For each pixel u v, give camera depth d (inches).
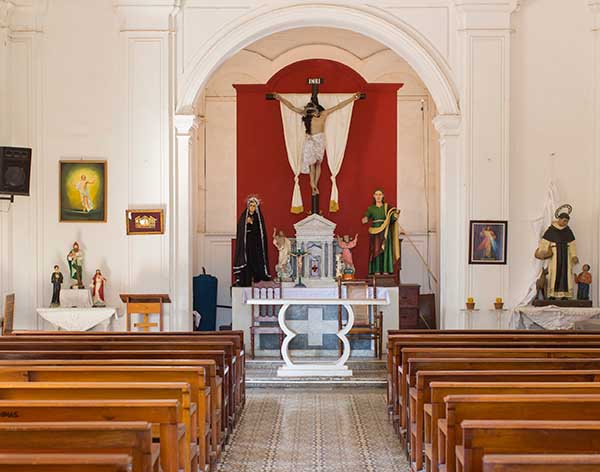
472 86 523.5
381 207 616.1
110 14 524.7
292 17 527.5
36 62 519.5
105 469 146.6
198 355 315.9
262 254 611.8
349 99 658.8
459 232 527.2
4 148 476.4
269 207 691.4
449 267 528.4
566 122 532.4
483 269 523.5
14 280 516.7
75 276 511.5
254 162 692.1
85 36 523.8
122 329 518.9
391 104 689.0
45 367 254.4
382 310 568.4
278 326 555.8
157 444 202.5
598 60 529.0
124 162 521.0
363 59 696.4
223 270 700.0
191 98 525.3
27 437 169.8
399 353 353.4
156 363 281.7
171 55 522.3
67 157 522.3
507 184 523.8
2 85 506.9
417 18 529.3
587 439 171.2
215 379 297.9
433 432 245.0
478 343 345.7
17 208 516.7
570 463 146.3
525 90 532.4
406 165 700.7
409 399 310.0
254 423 381.4
